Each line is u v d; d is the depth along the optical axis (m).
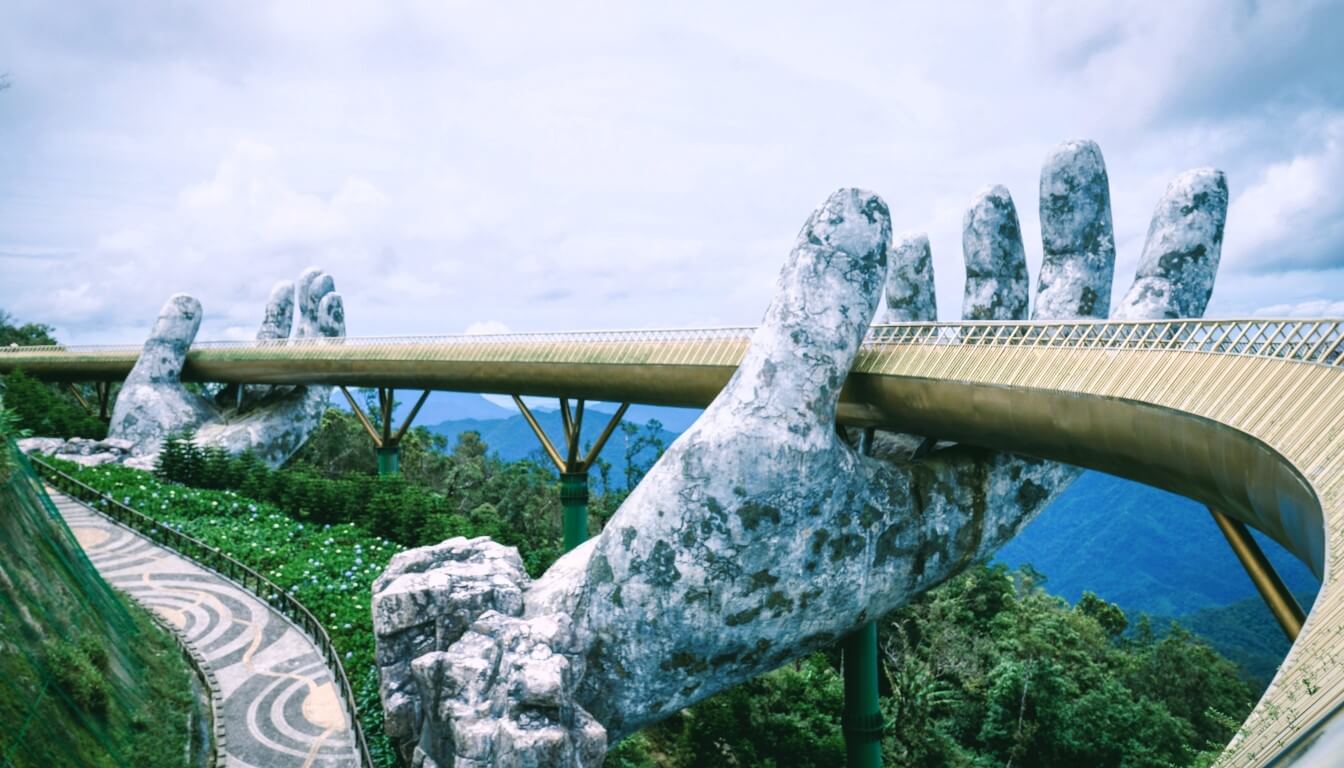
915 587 26.72
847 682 31.50
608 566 24.42
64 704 17.44
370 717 24.28
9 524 20.11
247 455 51.28
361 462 78.56
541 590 25.31
